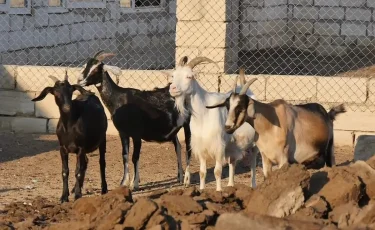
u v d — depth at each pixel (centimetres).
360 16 2167
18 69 1531
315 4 2158
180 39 1498
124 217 816
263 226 781
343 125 1435
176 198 851
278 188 852
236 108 995
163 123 1216
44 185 1177
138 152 1198
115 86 1215
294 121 1044
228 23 1498
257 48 2133
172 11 2208
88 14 1927
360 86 1431
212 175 1275
